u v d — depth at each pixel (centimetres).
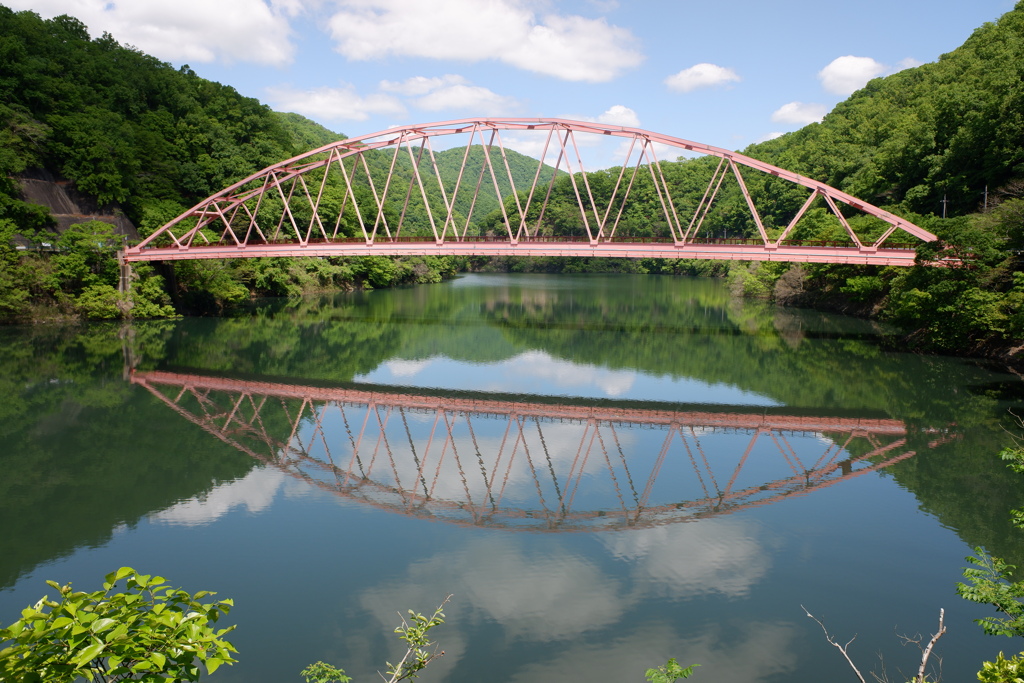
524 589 2308
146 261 8038
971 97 9975
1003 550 2573
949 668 1878
